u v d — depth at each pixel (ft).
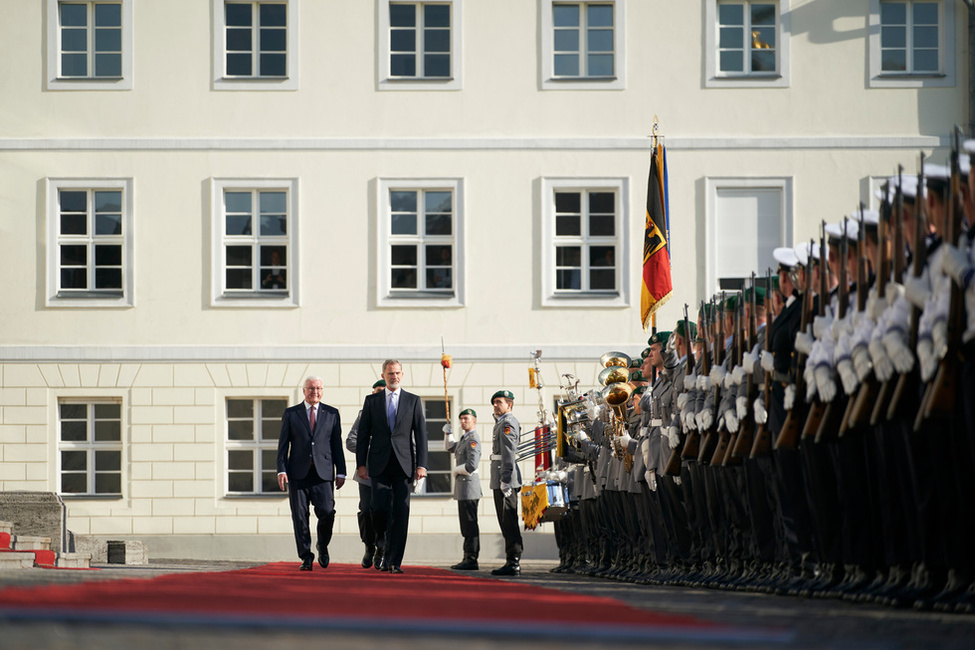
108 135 147.33
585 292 147.64
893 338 43.70
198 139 146.92
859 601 48.16
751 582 60.18
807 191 147.23
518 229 147.13
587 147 147.33
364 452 85.20
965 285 39.06
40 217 146.41
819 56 147.95
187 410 145.28
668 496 72.74
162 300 146.20
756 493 59.52
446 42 149.07
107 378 145.28
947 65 147.33
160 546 143.43
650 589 60.13
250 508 143.84
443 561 142.41
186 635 25.84
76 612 30.40
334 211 146.92
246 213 147.74
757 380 58.23
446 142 147.33
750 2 148.56
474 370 145.79
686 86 147.95
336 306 146.30
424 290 147.43
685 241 146.82
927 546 43.75
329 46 148.15
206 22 148.05
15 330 145.48
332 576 69.46
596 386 145.59
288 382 145.38
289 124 147.64
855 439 50.44
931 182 43.52
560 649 24.56
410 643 25.11
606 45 149.07
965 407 39.81
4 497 123.75
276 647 23.80
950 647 27.78
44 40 147.54
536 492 95.04
